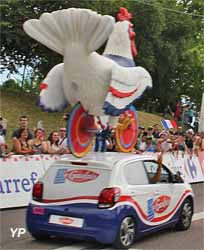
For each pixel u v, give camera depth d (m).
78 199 8.59
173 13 35.47
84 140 10.41
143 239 9.65
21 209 12.20
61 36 10.05
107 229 8.34
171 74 38.31
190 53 39.09
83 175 8.73
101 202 8.42
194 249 9.05
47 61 29.50
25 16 26.61
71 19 9.75
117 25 12.02
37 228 8.79
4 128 16.53
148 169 9.52
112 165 8.74
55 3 26.94
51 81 10.64
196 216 12.32
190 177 19.81
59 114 25.94
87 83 10.38
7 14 26.78
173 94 39.88
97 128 11.06
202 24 38.78
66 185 8.74
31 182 12.78
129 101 10.91
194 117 37.25
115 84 10.39
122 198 8.57
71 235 8.53
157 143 18.23
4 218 10.98
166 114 41.72
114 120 11.56
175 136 19.59
